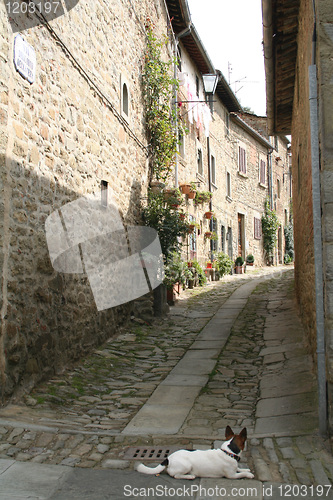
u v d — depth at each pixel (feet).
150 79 30.68
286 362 18.74
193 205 44.98
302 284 23.72
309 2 15.28
